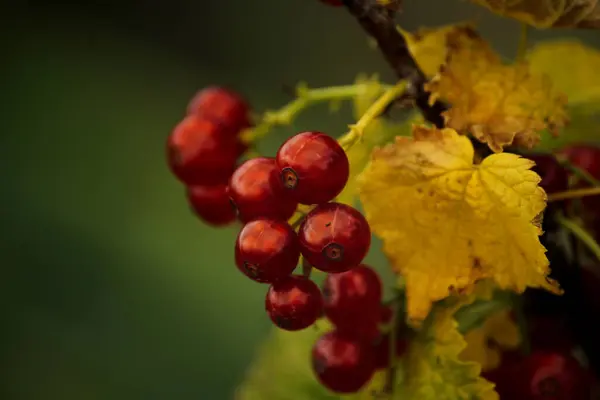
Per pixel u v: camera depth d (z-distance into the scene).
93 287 1.16
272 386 0.38
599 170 0.34
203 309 1.15
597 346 0.33
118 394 1.08
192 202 0.35
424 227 0.31
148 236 1.23
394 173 0.31
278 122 0.34
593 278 0.33
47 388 1.08
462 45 0.32
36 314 1.12
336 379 0.33
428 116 0.32
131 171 1.32
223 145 0.34
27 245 1.19
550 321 0.33
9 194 1.23
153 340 1.12
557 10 0.32
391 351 0.33
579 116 0.35
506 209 0.31
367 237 0.30
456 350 0.32
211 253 1.21
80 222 1.24
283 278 0.31
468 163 0.31
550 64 0.35
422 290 0.31
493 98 0.32
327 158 0.30
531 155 0.33
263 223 0.31
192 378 1.09
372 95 0.33
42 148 1.32
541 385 0.33
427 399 0.32
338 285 0.33
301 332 0.38
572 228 0.32
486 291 0.33
